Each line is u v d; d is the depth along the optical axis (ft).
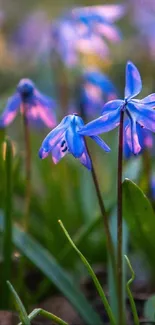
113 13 1.46
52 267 1.28
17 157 1.49
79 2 2.82
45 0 2.86
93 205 1.57
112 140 1.67
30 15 2.85
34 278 1.45
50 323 1.28
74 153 1.02
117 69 2.48
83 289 1.42
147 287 1.42
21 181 1.53
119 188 1.07
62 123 1.04
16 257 1.40
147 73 2.33
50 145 1.04
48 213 1.52
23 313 1.04
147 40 2.34
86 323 1.31
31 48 2.76
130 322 1.29
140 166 1.38
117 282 1.13
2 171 1.41
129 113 1.02
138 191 1.13
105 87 1.57
